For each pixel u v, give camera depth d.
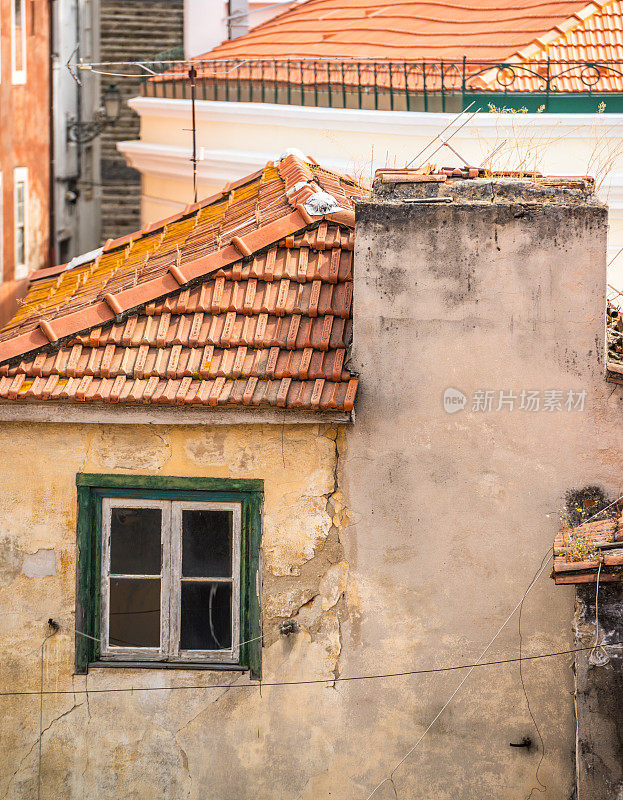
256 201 37.22
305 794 29.62
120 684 29.66
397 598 29.11
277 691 29.44
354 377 28.44
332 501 28.97
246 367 28.80
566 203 28.03
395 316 28.27
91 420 28.80
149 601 29.73
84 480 29.22
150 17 98.19
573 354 28.14
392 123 52.03
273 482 28.97
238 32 82.88
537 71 52.25
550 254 27.81
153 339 29.61
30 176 75.25
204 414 28.50
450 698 29.16
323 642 29.33
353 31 67.81
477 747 29.20
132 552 29.62
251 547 29.22
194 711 29.61
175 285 30.42
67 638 29.70
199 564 29.52
